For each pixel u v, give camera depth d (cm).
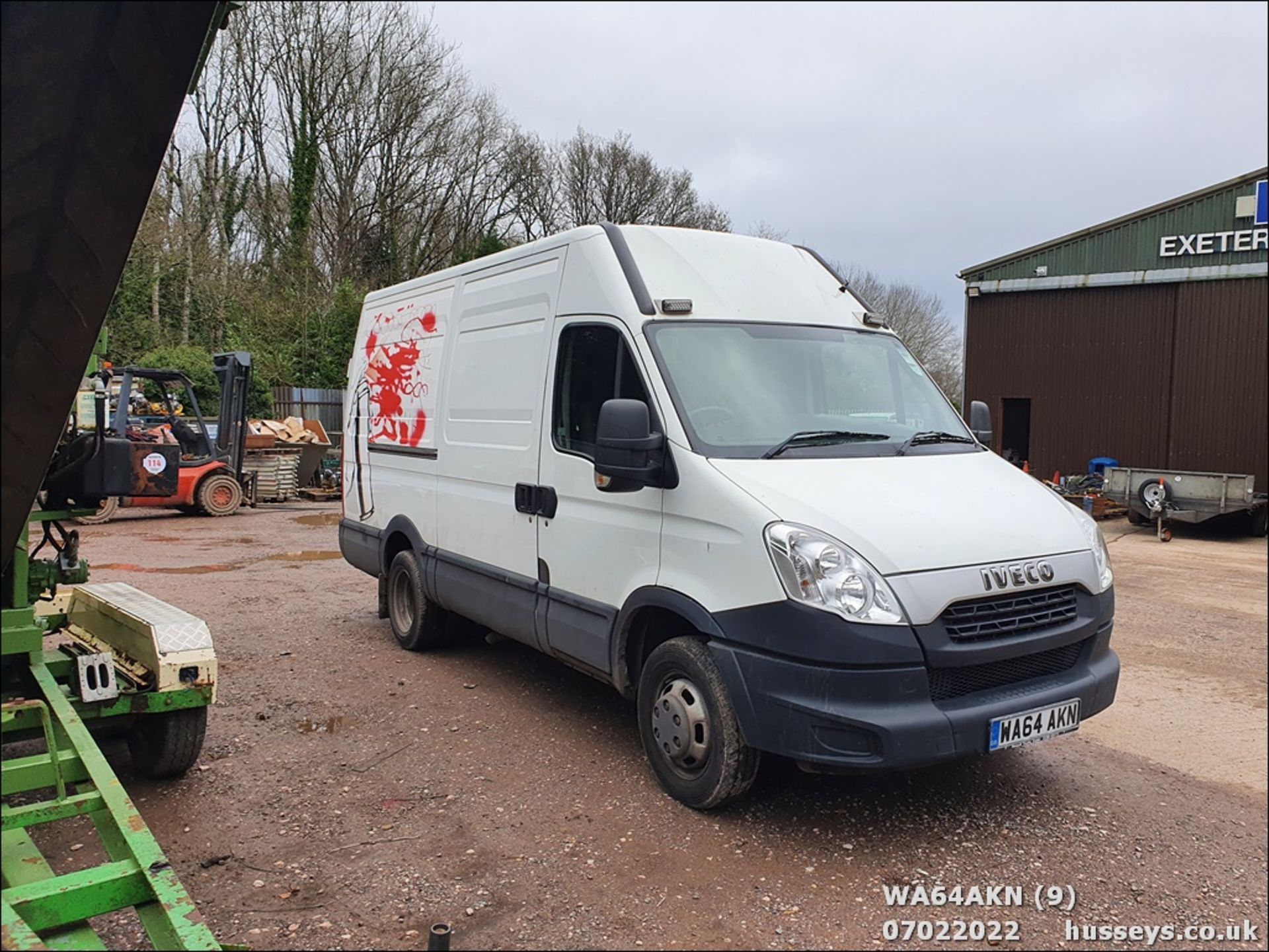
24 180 213
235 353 1596
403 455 681
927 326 4025
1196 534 1528
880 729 334
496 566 551
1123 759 479
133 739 443
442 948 292
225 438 1589
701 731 392
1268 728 533
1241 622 827
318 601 866
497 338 563
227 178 3022
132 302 2275
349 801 410
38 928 254
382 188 3181
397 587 688
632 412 398
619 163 3862
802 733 346
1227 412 1808
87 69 206
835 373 473
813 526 355
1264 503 1458
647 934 307
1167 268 1861
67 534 412
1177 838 385
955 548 365
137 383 1998
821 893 335
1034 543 387
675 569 403
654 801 409
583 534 464
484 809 402
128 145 221
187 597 864
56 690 373
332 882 338
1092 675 392
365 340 767
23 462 268
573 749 476
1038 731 365
